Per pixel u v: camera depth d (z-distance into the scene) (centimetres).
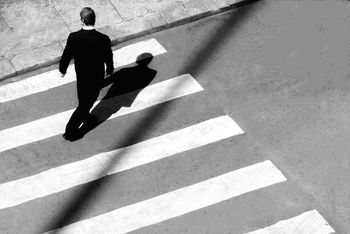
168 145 1024
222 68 1138
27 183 977
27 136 1039
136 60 1150
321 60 1152
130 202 955
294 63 1146
